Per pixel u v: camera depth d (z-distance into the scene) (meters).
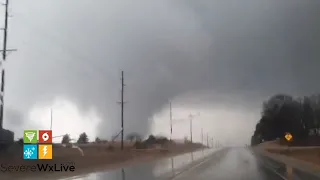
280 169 31.39
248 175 25.70
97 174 27.42
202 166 35.84
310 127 112.00
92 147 68.56
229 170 30.42
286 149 80.19
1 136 31.72
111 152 59.31
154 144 104.69
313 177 24.33
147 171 30.27
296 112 116.75
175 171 29.86
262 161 44.47
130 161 46.84
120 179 23.56
